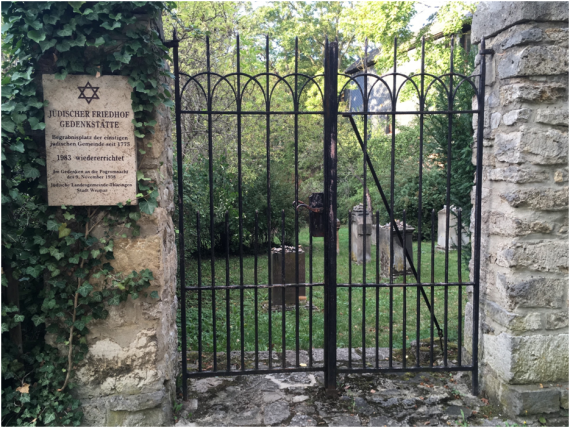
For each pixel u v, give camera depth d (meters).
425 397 3.48
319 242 12.56
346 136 15.01
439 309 6.11
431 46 10.66
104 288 2.97
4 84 2.69
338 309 6.19
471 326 3.77
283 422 3.14
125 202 2.91
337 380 3.76
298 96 3.31
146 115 2.97
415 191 12.66
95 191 2.88
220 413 3.25
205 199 7.81
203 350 4.55
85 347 2.97
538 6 3.05
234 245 10.72
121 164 2.90
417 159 12.70
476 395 3.53
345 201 15.33
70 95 2.82
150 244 3.00
